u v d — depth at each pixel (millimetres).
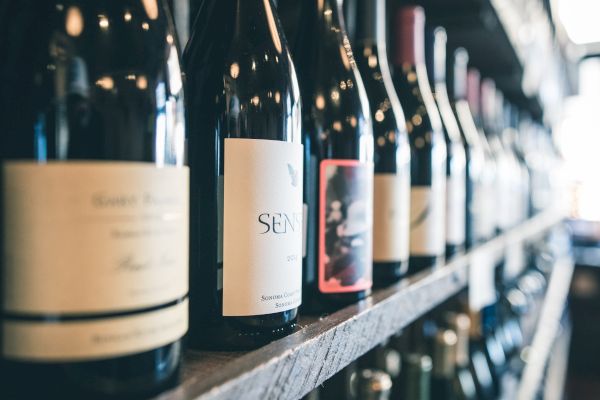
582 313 2898
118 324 266
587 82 3707
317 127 547
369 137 604
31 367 256
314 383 384
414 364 915
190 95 406
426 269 749
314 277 500
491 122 1487
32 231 254
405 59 763
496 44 1227
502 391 1331
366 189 530
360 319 462
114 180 266
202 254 380
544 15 2018
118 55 310
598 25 2848
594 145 3680
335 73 586
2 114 285
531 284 2047
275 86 446
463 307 1153
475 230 1152
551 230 2365
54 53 289
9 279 257
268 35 458
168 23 353
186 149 393
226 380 299
